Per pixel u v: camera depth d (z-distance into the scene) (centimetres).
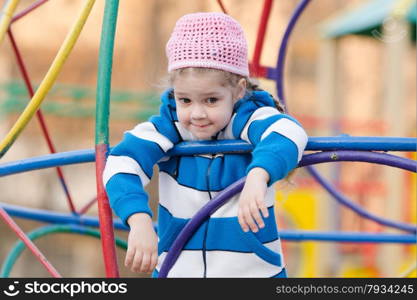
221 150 230
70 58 1596
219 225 229
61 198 1438
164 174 241
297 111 1972
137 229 212
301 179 877
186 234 225
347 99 1788
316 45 1952
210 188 231
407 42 826
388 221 413
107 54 231
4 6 276
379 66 1789
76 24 245
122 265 1125
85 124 1540
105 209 224
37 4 342
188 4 1598
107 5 232
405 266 787
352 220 1045
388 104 798
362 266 894
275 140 217
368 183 921
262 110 232
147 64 1611
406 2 748
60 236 1324
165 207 239
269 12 347
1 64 1552
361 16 897
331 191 410
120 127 1447
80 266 1278
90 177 1463
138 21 1616
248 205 203
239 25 235
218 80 222
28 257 1260
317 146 227
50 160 254
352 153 223
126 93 1063
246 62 235
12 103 1007
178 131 238
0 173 255
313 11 1933
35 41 1561
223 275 226
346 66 1792
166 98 244
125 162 227
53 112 1042
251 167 211
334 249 864
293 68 1980
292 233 406
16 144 1485
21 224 1296
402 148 222
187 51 223
